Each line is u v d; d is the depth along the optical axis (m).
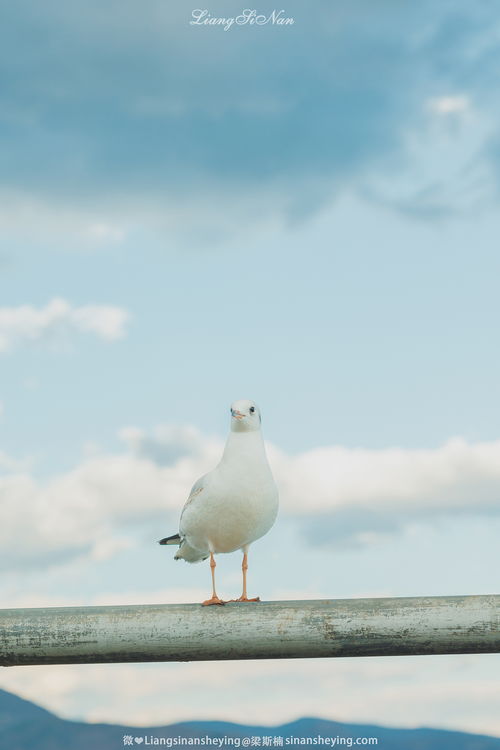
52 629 1.98
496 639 1.94
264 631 1.97
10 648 1.98
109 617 1.98
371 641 1.96
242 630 1.97
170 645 1.98
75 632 1.97
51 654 1.98
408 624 1.96
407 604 1.96
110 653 1.98
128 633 1.97
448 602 1.96
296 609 1.97
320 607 1.97
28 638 1.98
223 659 1.99
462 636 1.95
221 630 1.97
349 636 1.96
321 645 1.97
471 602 1.95
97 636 1.97
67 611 1.99
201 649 1.98
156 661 2.00
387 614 1.96
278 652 1.98
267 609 1.98
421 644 1.96
